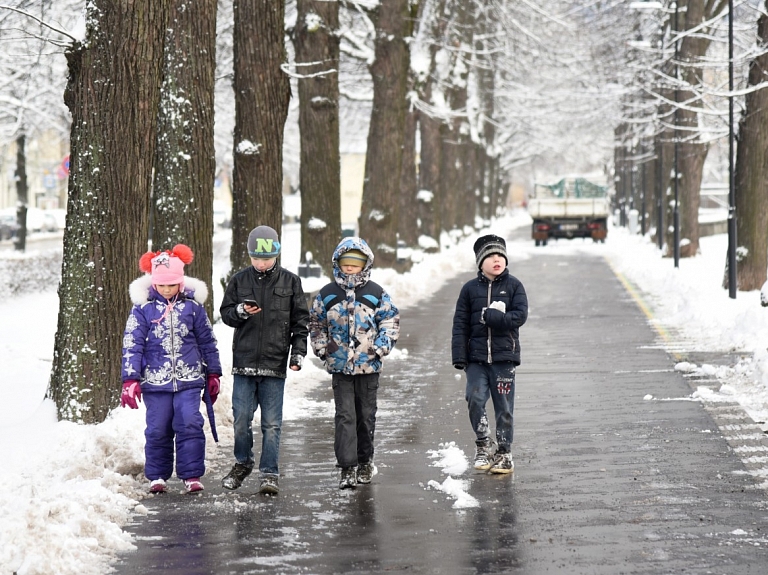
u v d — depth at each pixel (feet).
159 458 34.35
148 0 42.42
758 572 24.89
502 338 36.37
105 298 41.73
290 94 72.84
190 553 27.37
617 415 45.91
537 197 265.13
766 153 97.86
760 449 38.40
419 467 37.22
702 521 29.35
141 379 34.45
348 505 32.09
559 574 25.02
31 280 119.14
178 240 56.54
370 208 121.49
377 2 118.73
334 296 34.42
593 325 82.69
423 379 58.59
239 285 34.09
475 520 30.04
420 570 25.57
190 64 56.75
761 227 98.07
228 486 33.88
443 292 120.57
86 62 42.09
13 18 87.45
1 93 127.54
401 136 121.29
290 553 27.22
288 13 108.06
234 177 72.43
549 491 33.22
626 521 29.53
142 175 42.78
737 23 132.87
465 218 235.61
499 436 36.22
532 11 178.60
